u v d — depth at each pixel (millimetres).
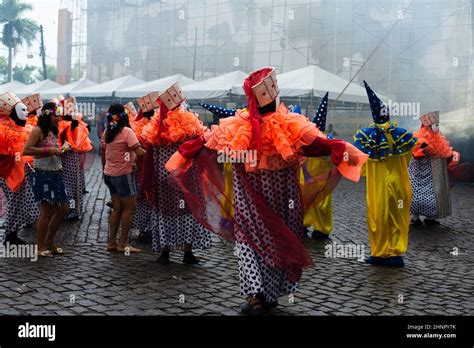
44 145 6500
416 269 6574
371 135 6574
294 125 4508
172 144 6367
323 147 4566
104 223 9023
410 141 6551
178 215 6418
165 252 6449
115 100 26828
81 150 9078
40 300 4961
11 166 6934
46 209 6672
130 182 6891
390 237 6652
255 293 4469
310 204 4988
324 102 6316
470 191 15047
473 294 5570
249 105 4590
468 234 9109
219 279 5852
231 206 4891
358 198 13008
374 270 6465
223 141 4512
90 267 6219
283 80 17406
